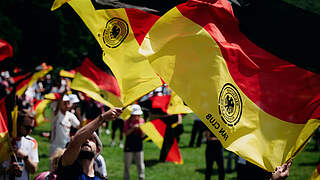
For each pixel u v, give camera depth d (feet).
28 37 191.42
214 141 64.75
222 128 23.06
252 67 24.31
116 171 74.54
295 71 24.43
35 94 123.44
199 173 78.13
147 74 23.73
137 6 25.58
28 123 33.06
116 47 25.00
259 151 23.49
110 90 39.68
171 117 74.23
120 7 25.52
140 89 23.50
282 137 23.94
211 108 22.98
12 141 31.94
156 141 70.79
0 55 31.48
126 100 23.44
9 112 31.32
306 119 24.12
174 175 75.82
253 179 34.78
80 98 86.02
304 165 89.71
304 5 34.50
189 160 90.07
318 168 24.89
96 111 86.28
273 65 24.52
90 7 25.52
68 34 185.57
